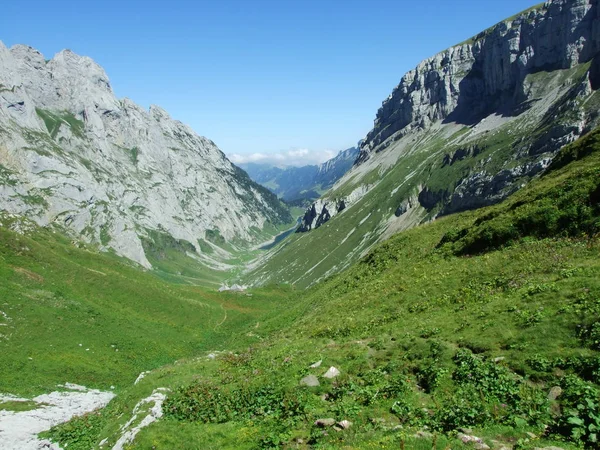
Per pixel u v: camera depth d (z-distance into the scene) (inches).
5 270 2719.0
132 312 3097.9
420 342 1075.3
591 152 2012.8
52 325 2372.0
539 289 1112.2
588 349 794.8
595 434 575.2
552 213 1550.2
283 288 5054.1
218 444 869.2
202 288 4781.0
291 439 765.9
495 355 901.2
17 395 1632.6
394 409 788.0
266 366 1272.1
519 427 641.6
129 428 1092.5
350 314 1678.2
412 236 2529.5
